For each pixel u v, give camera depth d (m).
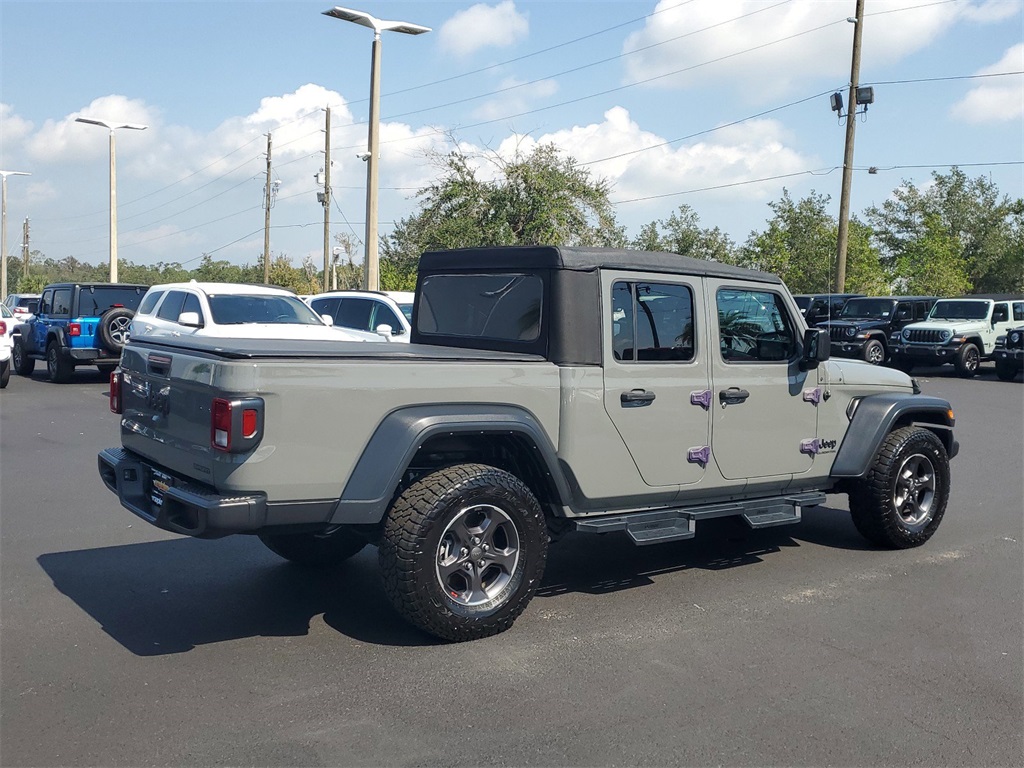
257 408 4.22
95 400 15.80
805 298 28.08
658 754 3.61
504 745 3.66
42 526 7.17
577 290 5.17
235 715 3.89
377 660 4.52
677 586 5.88
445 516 4.59
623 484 5.38
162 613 5.20
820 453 6.41
